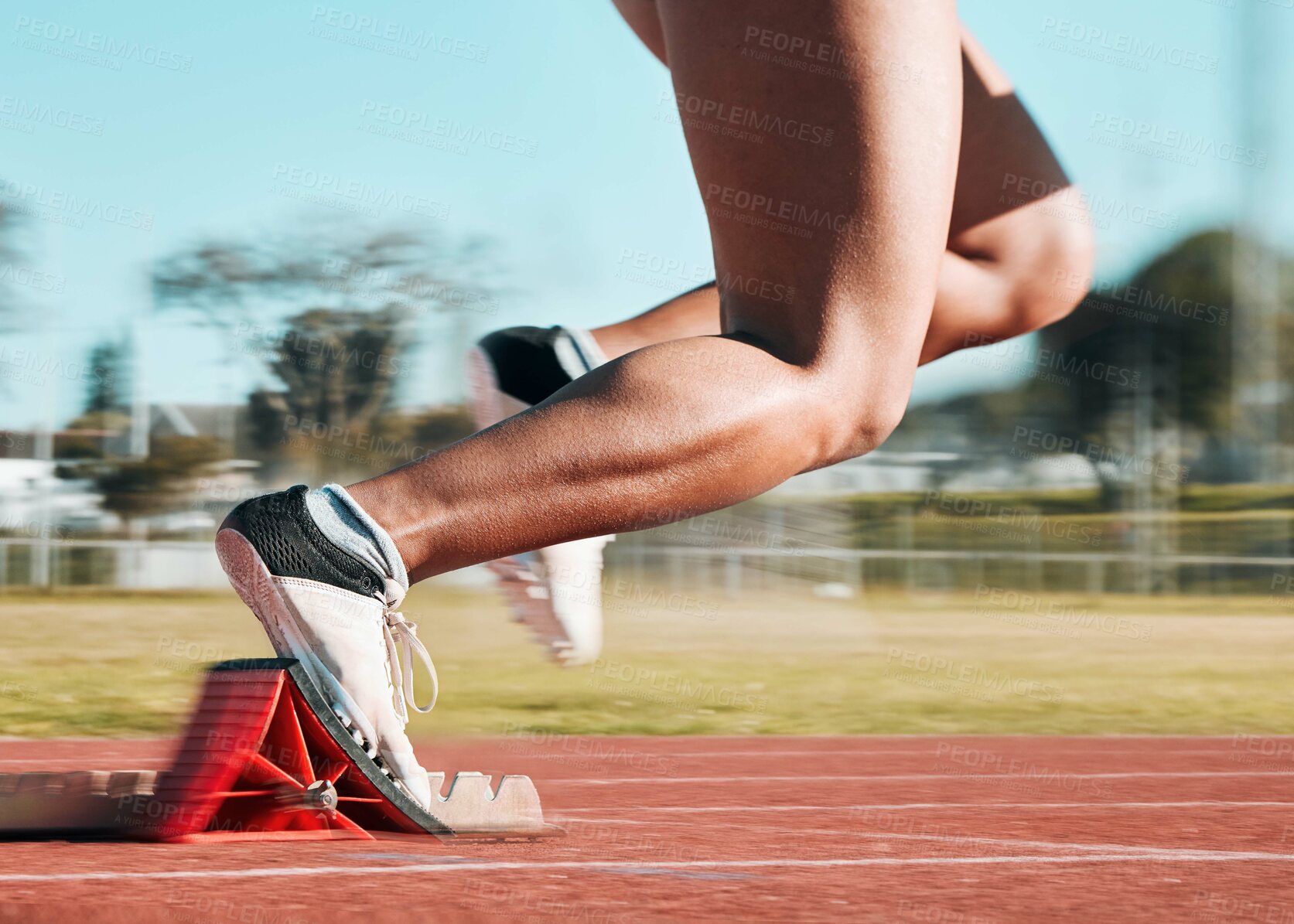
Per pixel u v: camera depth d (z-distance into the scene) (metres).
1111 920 1.49
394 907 1.44
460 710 6.91
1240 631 17.53
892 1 2.16
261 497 2.06
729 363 2.06
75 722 5.93
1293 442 35.56
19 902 1.43
